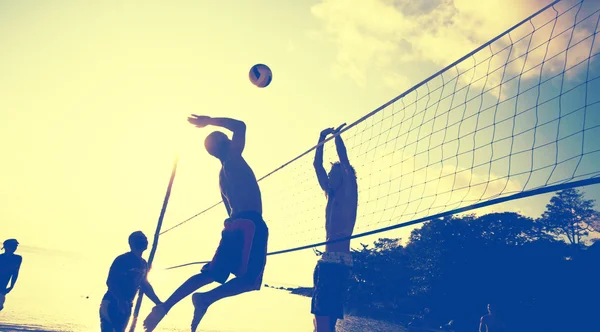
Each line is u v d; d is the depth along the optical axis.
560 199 50.03
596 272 36.84
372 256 55.50
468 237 44.44
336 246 4.01
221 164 3.40
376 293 53.38
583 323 35.91
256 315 17.94
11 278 6.91
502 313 39.38
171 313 13.54
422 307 45.69
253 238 3.03
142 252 4.48
